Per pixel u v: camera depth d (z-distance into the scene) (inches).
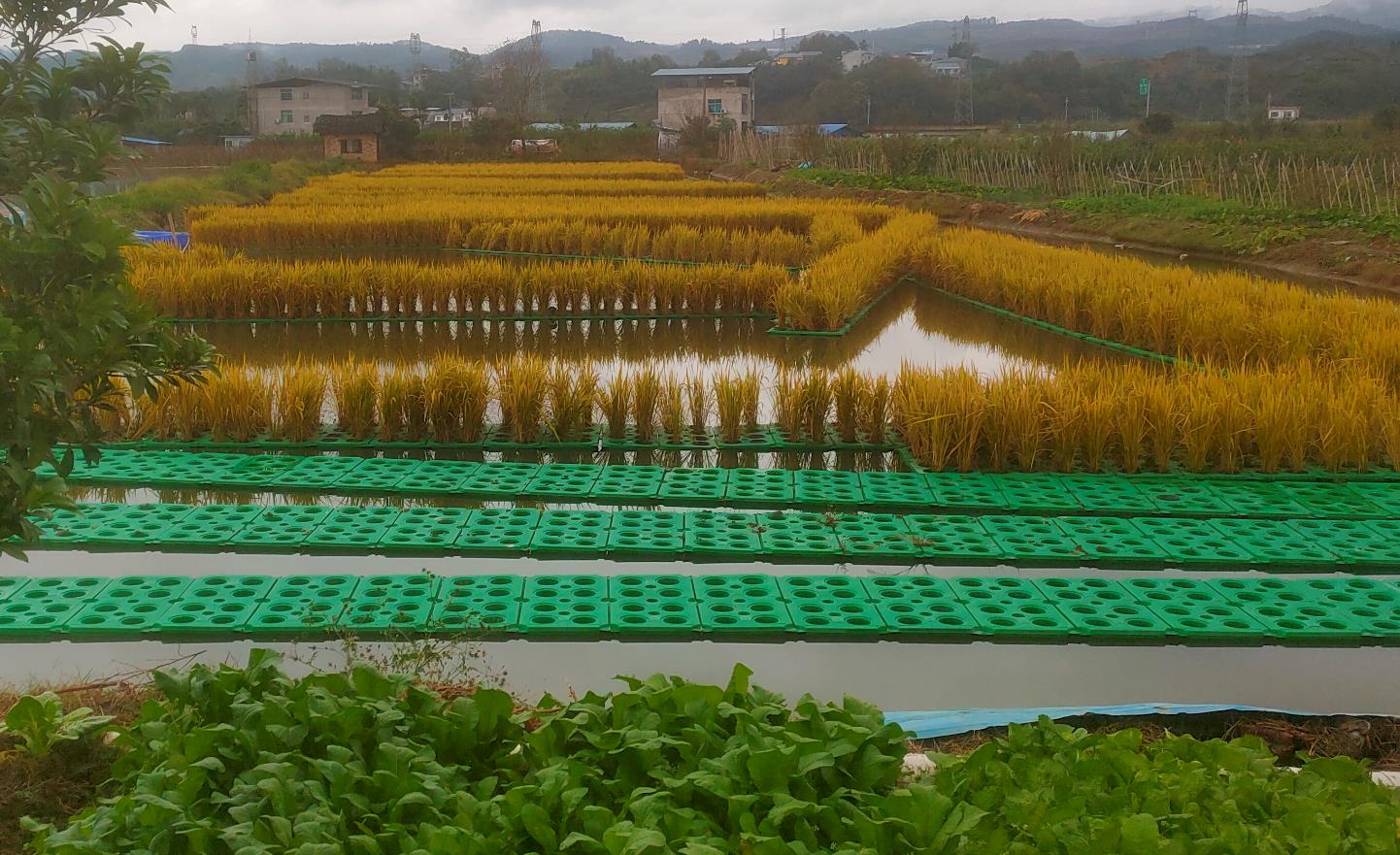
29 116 141.8
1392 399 400.8
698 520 322.3
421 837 132.9
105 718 170.9
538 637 247.6
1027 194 1469.0
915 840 135.4
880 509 342.3
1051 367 560.7
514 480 359.9
